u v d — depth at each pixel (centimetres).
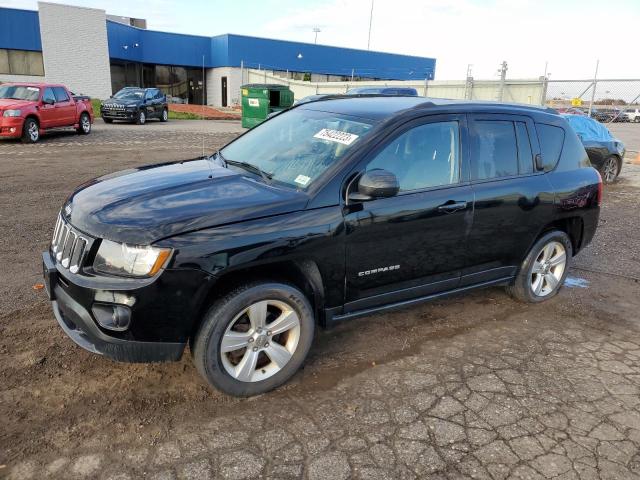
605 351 405
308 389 338
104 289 279
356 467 269
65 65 3306
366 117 381
